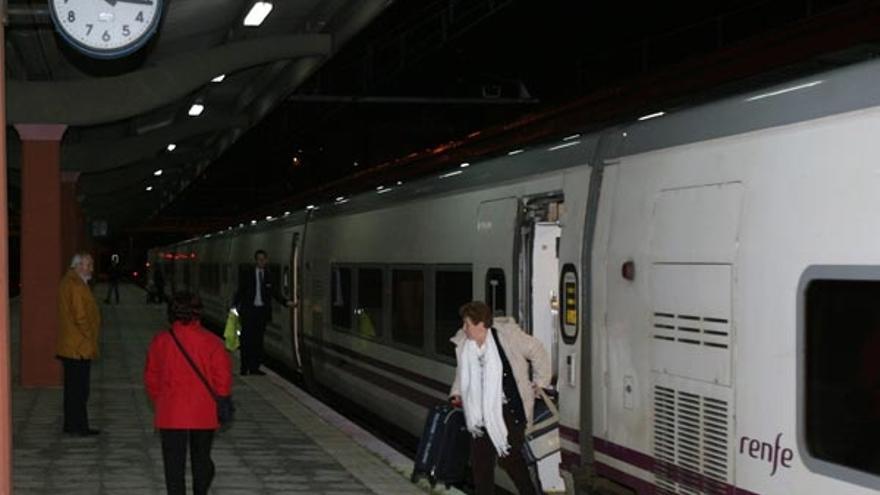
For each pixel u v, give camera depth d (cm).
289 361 2005
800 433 508
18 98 1470
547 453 817
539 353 742
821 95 519
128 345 2406
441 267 1093
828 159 504
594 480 706
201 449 746
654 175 654
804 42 1120
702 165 603
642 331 650
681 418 604
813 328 504
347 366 1530
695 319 595
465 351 740
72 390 1129
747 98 579
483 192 980
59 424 1208
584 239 734
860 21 1027
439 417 805
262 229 2453
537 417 816
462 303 1025
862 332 472
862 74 497
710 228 587
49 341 1508
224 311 3159
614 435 681
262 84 2055
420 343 1166
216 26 1589
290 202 2241
